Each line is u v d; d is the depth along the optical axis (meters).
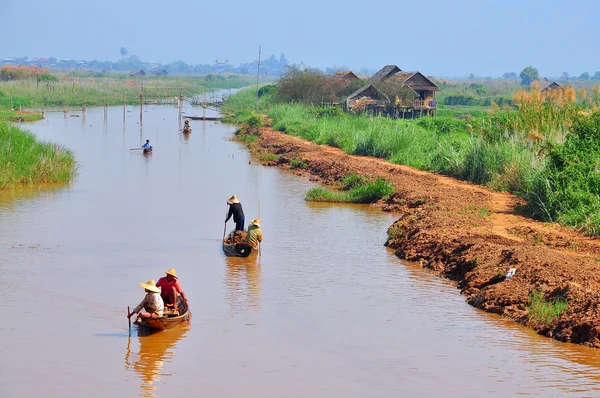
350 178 54.62
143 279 30.17
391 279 30.38
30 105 142.50
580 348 22.41
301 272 31.41
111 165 66.38
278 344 23.06
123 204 46.88
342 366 21.36
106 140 89.88
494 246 30.80
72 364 21.39
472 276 28.89
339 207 47.56
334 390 19.69
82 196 49.53
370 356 22.09
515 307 25.59
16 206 45.41
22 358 21.77
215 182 57.44
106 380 20.28
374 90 124.75
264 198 50.47
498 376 20.52
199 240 37.25
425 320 25.27
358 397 19.23
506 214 39.62
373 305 26.91
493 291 26.77
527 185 42.09
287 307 26.69
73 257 33.38
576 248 31.19
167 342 23.23
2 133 58.28
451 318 25.45
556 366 21.17
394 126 77.81
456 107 165.12
